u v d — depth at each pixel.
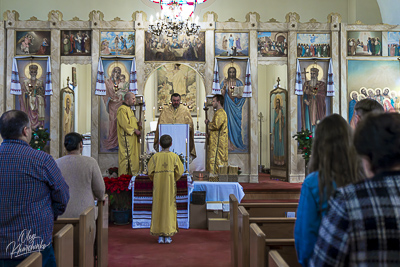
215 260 5.96
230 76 12.66
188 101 18.05
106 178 8.47
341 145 2.29
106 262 5.55
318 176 2.29
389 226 1.51
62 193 3.34
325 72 12.73
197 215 8.17
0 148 3.24
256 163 12.53
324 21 14.77
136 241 7.06
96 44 12.46
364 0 14.30
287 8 14.76
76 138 4.66
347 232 1.55
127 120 10.72
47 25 12.41
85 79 18.62
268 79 17.31
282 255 3.39
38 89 12.45
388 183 1.59
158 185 6.88
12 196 3.14
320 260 1.61
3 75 12.27
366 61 12.69
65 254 3.48
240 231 4.51
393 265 1.50
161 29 10.41
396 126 1.63
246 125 12.66
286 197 10.98
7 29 12.40
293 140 12.55
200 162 12.50
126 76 12.53
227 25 12.62
